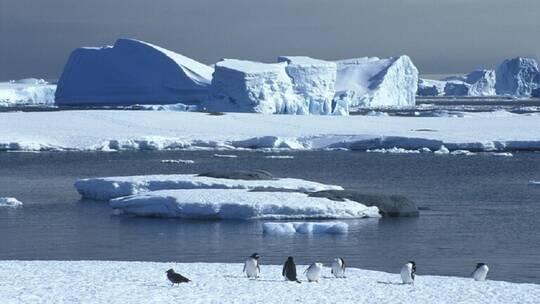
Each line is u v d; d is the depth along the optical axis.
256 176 97.94
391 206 85.69
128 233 74.62
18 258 63.53
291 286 45.44
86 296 41.00
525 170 138.00
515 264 61.31
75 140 178.12
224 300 40.66
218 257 63.09
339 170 138.12
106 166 143.50
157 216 83.62
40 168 140.38
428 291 44.53
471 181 123.25
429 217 85.38
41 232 75.88
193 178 96.69
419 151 169.50
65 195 103.38
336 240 70.94
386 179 125.69
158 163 148.12
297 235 73.12
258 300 40.84
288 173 133.12
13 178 125.56
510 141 171.25
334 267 49.03
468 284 47.41
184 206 81.75
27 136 180.00
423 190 112.12
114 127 195.12
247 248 66.88
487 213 89.00
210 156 162.00
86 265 53.34
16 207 92.50
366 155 164.12
